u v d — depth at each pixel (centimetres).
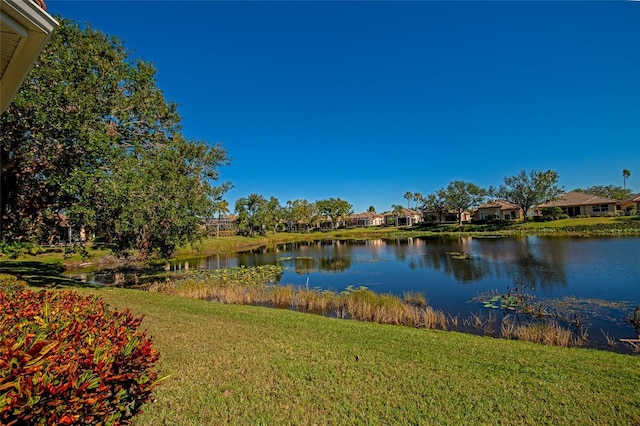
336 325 710
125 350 192
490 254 2375
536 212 5669
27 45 270
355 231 6219
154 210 1332
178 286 1389
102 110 1125
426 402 367
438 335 663
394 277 1680
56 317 238
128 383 191
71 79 1016
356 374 437
